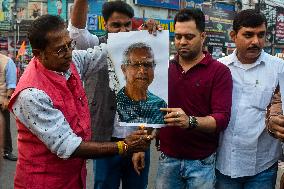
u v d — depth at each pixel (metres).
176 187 2.73
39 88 1.98
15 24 28.88
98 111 2.85
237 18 2.64
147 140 2.10
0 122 1.33
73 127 2.08
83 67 2.48
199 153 2.63
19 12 29.25
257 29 2.58
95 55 2.51
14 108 2.02
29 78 2.00
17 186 2.14
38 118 1.95
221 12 35.53
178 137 2.63
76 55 2.43
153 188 4.72
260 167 2.73
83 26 2.78
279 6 37.72
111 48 2.34
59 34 2.01
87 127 2.17
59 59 2.03
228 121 2.49
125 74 2.34
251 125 2.69
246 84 2.70
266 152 2.72
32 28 2.03
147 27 2.34
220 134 2.76
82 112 2.16
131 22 3.12
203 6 34.03
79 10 2.71
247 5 36.62
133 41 2.33
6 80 5.33
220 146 2.77
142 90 2.32
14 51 28.67
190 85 2.57
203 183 2.63
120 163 3.02
